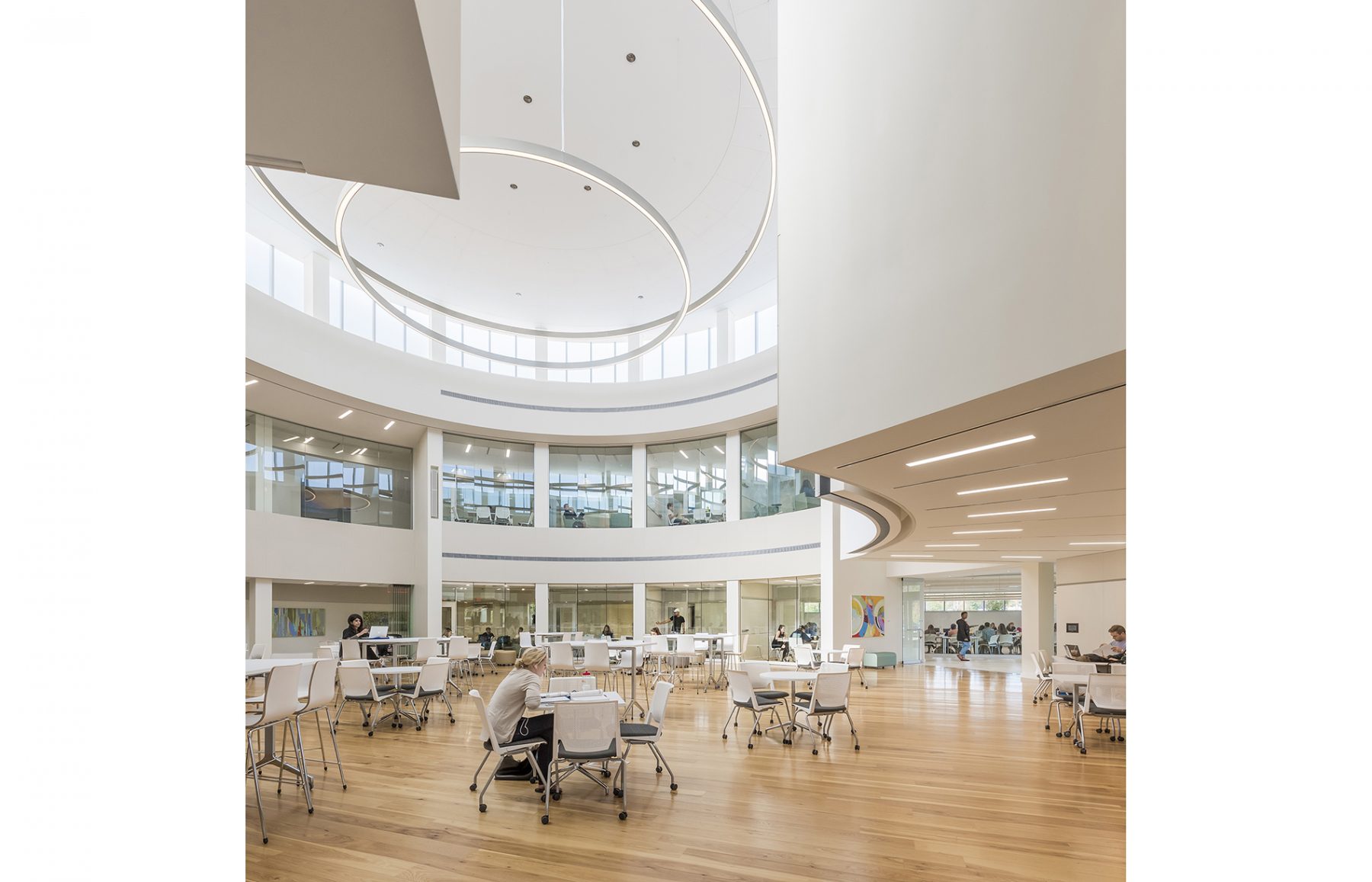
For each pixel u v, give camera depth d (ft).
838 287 19.80
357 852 16.40
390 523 69.46
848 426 18.80
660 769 23.94
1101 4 10.91
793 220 23.48
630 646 40.63
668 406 74.08
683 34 40.93
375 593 65.77
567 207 55.06
